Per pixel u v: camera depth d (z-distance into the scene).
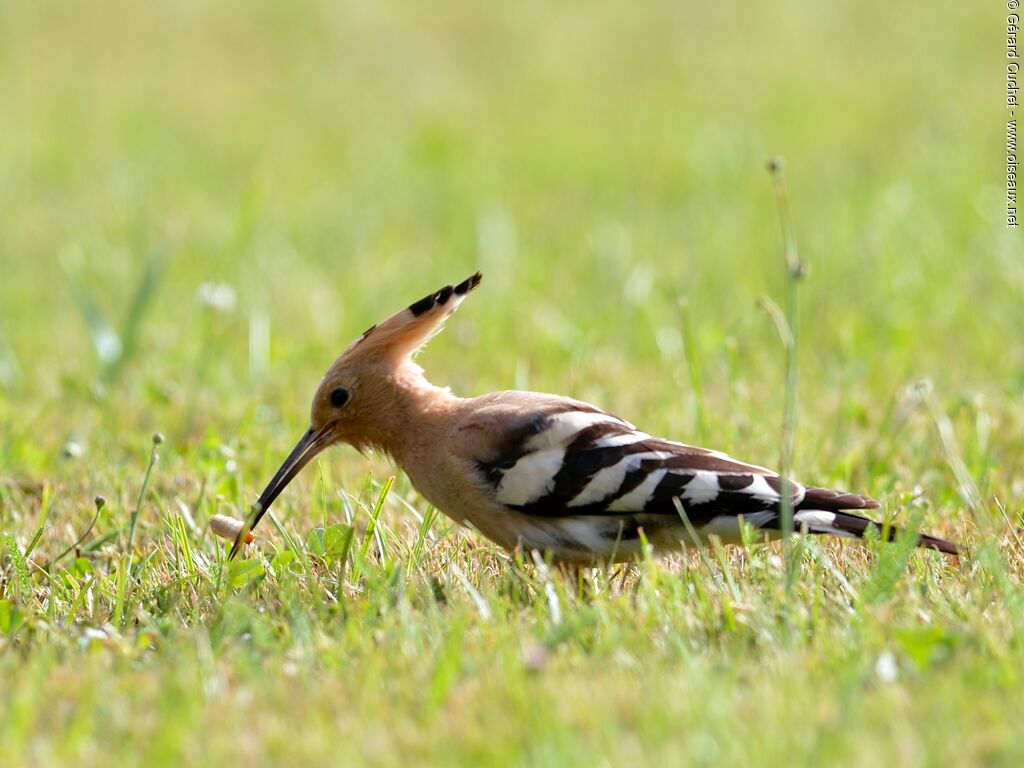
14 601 9.66
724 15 37.09
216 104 30.44
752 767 6.78
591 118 29.27
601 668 8.05
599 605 8.77
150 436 13.75
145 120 28.88
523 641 8.40
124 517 11.61
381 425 10.56
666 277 19.25
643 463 9.55
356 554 10.02
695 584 9.20
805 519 9.34
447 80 32.38
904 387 14.51
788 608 8.71
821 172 24.47
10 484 12.43
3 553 10.98
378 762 7.04
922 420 13.63
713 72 32.41
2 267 20.67
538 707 7.44
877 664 7.78
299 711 7.64
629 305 17.52
